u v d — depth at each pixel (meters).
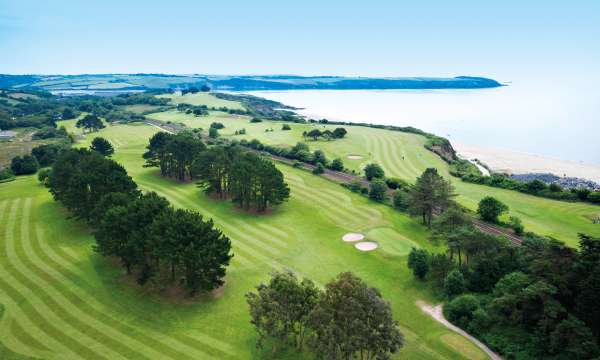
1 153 165.12
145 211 65.12
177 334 51.88
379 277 67.38
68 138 190.00
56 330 53.06
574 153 189.88
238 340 50.25
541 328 44.97
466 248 61.06
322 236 84.94
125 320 55.16
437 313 56.38
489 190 116.75
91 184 82.38
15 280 66.00
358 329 37.97
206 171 107.19
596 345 41.06
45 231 85.38
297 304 44.53
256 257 75.19
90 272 68.19
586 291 44.06
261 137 195.62
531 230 84.31
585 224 86.69
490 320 50.69
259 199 97.12
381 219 92.81
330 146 175.12
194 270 57.94
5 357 47.75
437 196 85.94
